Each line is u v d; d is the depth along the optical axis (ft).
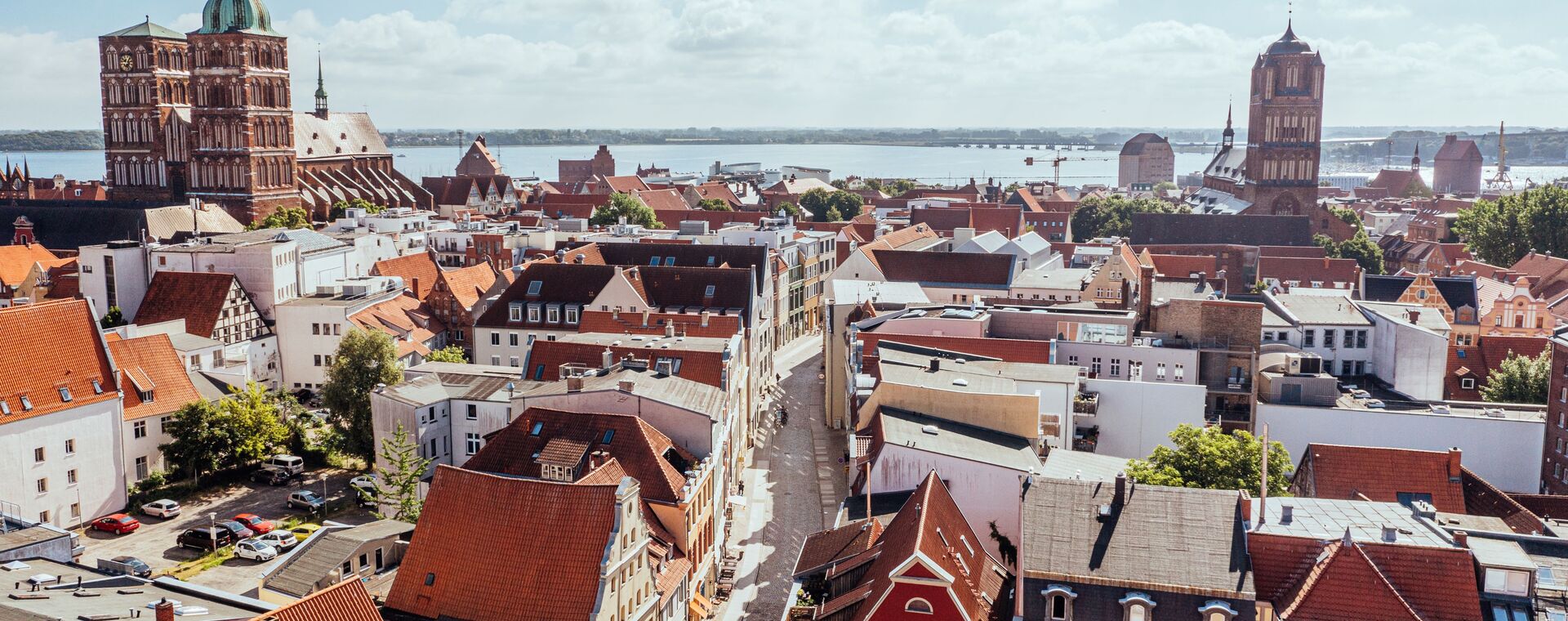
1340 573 217.77
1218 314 417.90
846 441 485.15
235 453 408.26
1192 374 411.75
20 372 361.10
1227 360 414.82
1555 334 383.04
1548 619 214.28
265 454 422.82
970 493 314.76
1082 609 226.38
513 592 250.37
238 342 508.12
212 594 227.61
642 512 277.64
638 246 615.98
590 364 401.49
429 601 254.88
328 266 601.62
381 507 379.14
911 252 654.94
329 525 320.70
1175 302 423.64
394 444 354.13
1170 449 331.36
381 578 274.36
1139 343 424.87
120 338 412.57
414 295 595.88
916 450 317.22
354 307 529.86
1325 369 473.26
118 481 384.88
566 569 250.16
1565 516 304.09
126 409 398.21
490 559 255.70
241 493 404.57
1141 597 222.89
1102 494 245.86
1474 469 388.16
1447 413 398.83
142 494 393.70
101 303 540.52
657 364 388.57
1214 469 308.19
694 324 492.54
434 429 387.55
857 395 373.61
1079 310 463.83
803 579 288.51
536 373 404.77
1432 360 452.35
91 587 228.63
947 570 240.32
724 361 388.98
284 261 551.59
